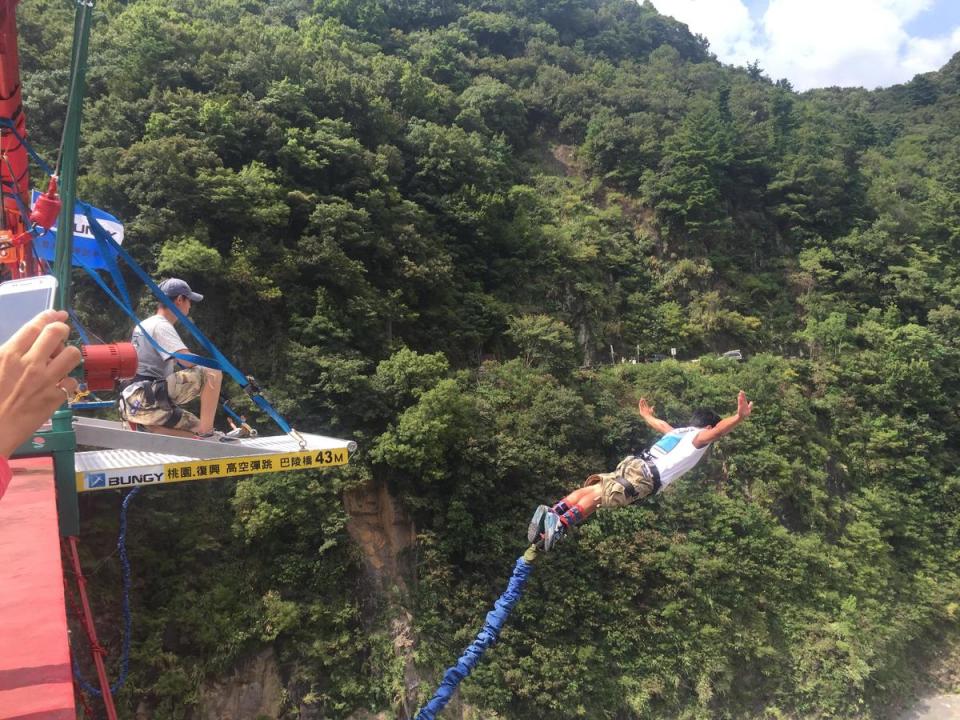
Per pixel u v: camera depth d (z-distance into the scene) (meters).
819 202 61.53
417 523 32.22
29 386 1.90
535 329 41.94
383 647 28.16
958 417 52.09
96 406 9.12
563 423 37.19
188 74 38.56
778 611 37.19
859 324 55.38
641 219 58.34
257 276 32.31
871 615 38.97
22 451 6.71
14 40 8.71
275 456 8.39
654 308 52.91
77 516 7.06
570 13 88.00
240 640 25.16
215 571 26.53
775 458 42.16
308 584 28.20
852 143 66.62
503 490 34.25
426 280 39.62
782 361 50.34
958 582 43.75
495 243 49.06
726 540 37.59
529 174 60.94
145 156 31.39
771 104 75.56
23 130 10.55
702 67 89.62
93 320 28.44
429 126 49.34
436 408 31.66
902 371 50.53
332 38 57.38
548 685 29.31
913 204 65.56
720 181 59.47
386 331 37.12
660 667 32.50
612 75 76.56
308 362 31.95
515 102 63.91
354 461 30.83
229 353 31.48
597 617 32.44
